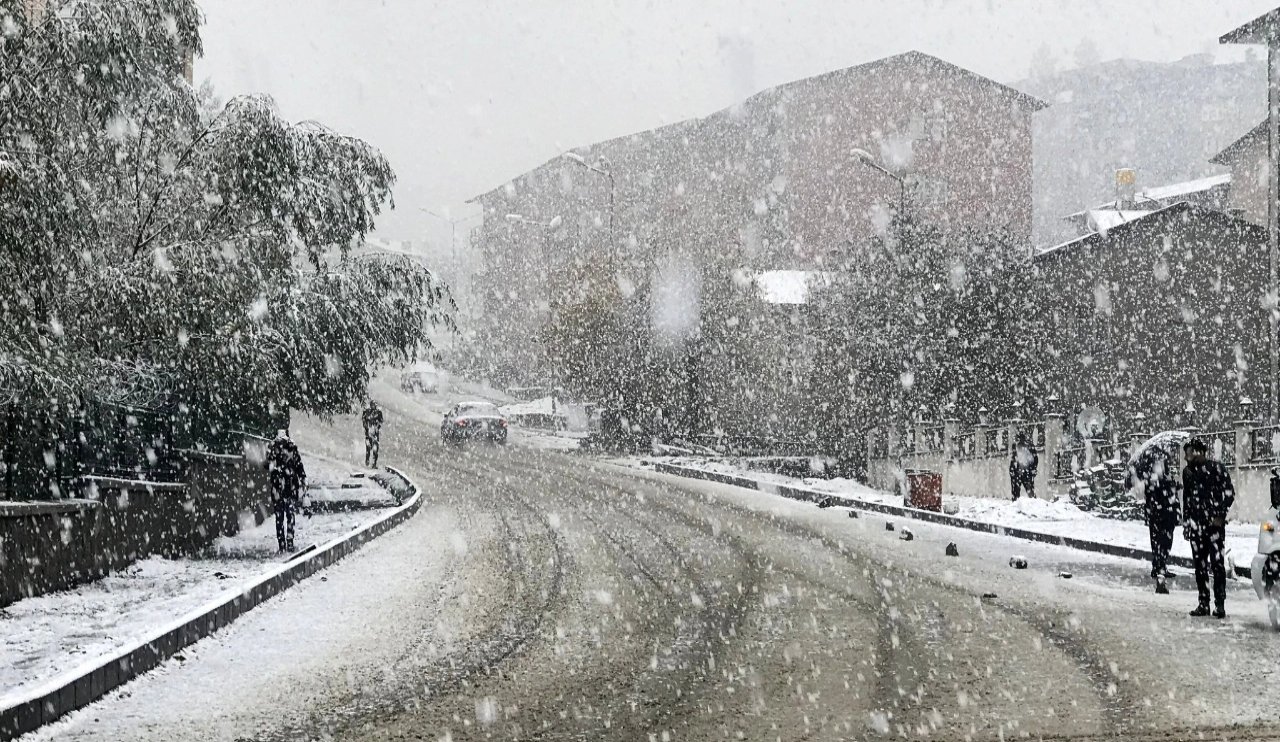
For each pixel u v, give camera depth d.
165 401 19.22
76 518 15.13
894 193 61.53
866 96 64.12
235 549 20.11
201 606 12.16
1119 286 39.25
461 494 29.95
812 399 44.38
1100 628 11.95
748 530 22.28
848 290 37.66
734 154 72.06
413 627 12.26
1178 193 65.81
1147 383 38.84
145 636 10.37
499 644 11.25
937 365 36.12
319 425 56.44
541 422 61.25
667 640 11.41
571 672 9.96
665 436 49.69
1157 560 14.81
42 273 15.34
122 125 19.44
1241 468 23.48
